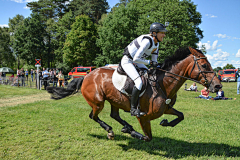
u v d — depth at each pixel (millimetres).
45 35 44156
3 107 7281
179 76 3277
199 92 13180
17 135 4238
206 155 3490
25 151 3529
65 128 4770
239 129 4910
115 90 3527
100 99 3723
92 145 3857
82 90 4016
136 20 29609
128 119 5719
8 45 51250
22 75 17812
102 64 32156
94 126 4984
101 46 32875
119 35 28766
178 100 9703
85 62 37469
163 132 4652
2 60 51344
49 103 8227
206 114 6562
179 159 3354
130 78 3328
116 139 4227
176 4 23891
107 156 3424
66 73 41125
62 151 3551
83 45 34281
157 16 23703
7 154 3389
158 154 3562
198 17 29812
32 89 13891
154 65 3133
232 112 6910
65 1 47906
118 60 30547
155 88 3254
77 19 35875
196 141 4141
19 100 9266
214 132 4633
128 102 3439
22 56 40906
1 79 18625
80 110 6812
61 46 41875
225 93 13297
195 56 3264
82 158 3328
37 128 4691
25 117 5691
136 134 3549
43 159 3256
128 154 3506
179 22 22484
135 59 3059
